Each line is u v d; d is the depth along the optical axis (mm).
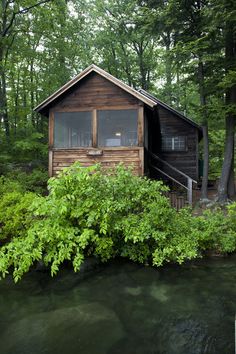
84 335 3602
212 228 6504
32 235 5047
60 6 15664
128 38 24219
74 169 5859
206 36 10078
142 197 6102
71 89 10141
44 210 5223
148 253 6031
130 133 10586
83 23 22109
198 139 16250
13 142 13703
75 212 5438
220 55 11328
